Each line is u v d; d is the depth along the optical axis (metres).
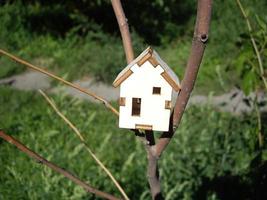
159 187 1.44
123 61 8.69
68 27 10.48
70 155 4.25
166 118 1.36
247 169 3.76
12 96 7.25
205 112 5.66
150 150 1.39
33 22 10.52
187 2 11.70
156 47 9.70
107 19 10.41
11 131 5.56
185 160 4.17
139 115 1.39
